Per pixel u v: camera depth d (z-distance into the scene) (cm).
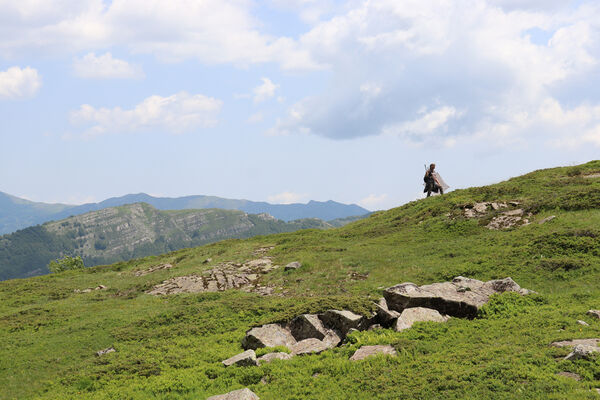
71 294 4116
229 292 3378
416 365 1379
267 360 1697
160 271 4628
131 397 1609
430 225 4228
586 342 1324
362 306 1992
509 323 1702
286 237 5466
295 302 2698
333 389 1334
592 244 2670
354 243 4394
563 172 4750
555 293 2206
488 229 3725
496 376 1169
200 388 1577
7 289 4488
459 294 2044
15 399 1877
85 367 2130
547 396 1012
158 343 2358
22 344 2642
